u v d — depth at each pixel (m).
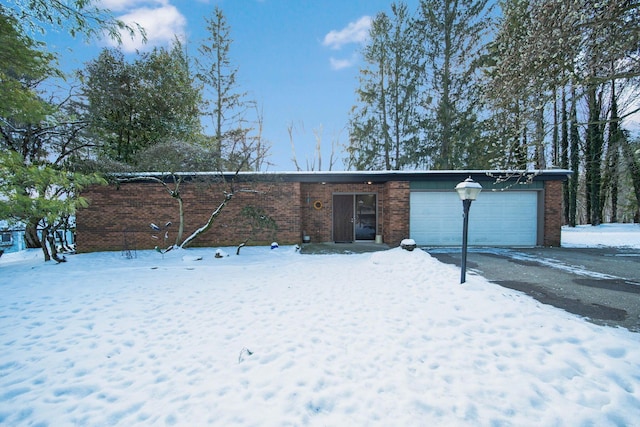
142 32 5.24
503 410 1.95
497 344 2.83
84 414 2.02
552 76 4.23
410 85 15.95
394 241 9.84
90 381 2.41
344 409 2.00
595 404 1.98
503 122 5.54
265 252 8.77
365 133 17.25
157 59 13.76
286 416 1.94
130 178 9.08
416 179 9.83
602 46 3.75
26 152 8.45
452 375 2.35
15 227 10.52
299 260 7.61
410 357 2.65
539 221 9.73
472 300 4.00
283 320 3.63
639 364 2.38
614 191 17.98
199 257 7.77
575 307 3.82
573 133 16.44
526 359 2.54
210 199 9.77
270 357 2.71
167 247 9.45
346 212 11.02
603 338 2.76
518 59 4.55
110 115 12.66
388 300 4.29
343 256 8.19
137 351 2.91
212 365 2.62
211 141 16.48
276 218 9.96
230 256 8.17
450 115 14.81
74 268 6.91
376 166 17.33
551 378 2.27
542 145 5.36
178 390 2.27
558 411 1.92
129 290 5.04
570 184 18.05
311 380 2.33
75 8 4.61
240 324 3.53
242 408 2.03
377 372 2.43
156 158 8.26
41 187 5.29
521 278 5.43
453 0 14.22
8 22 4.48
